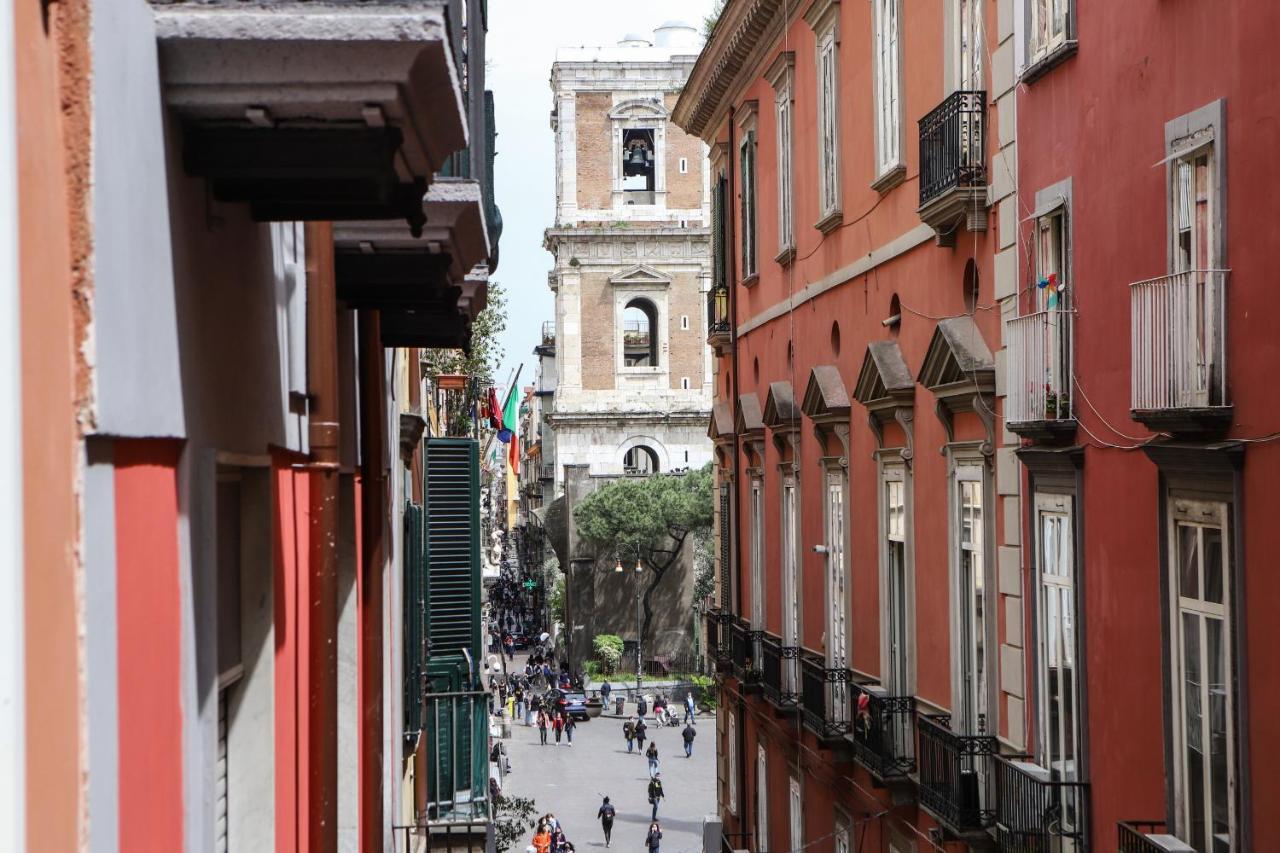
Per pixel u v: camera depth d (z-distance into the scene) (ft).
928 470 60.49
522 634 338.34
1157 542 40.34
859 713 66.90
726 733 108.37
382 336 42.57
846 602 73.72
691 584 258.78
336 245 29.66
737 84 102.99
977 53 54.60
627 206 260.42
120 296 14.02
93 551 13.10
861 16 70.59
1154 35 40.47
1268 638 34.42
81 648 12.67
